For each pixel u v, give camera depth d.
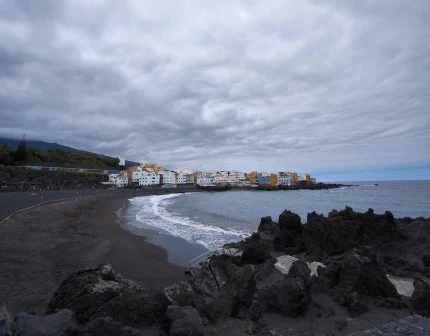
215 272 15.45
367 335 9.80
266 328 10.18
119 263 19.89
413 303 11.90
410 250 20.48
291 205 69.62
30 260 18.16
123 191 111.19
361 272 12.87
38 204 44.62
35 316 7.61
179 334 7.87
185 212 52.97
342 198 89.31
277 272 15.80
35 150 126.50
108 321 7.43
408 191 115.50
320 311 11.47
